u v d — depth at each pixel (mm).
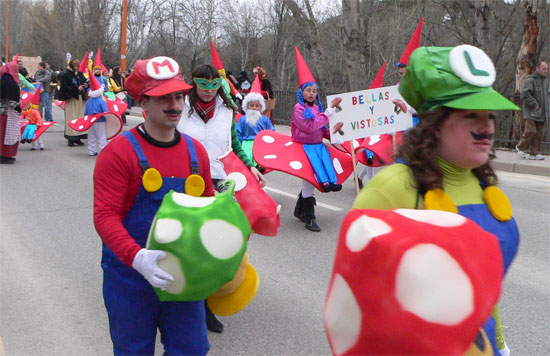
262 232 4828
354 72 16875
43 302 4660
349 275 1518
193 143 2695
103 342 3982
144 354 2582
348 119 6320
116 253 2354
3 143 11594
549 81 13375
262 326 4203
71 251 6016
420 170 1932
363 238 1494
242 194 4758
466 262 1479
